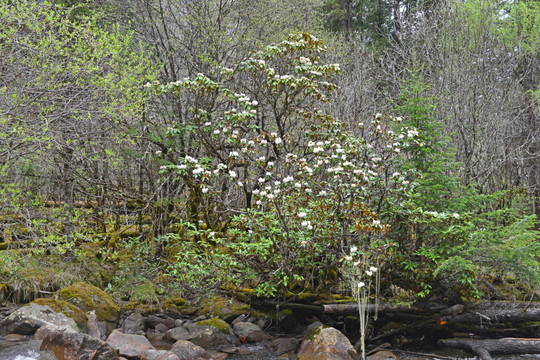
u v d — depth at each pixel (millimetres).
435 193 5562
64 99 5754
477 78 8883
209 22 8492
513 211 6129
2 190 5520
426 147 5629
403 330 5590
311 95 6895
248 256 5816
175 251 7375
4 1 5453
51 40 5543
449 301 5605
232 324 5965
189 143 7586
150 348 5031
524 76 9773
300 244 5367
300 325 6000
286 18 9719
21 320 4949
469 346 5367
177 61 8867
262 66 6547
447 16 9953
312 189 6070
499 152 9102
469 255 5188
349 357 4648
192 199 7359
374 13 18781
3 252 6293
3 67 5695
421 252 5258
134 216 7969
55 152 6199
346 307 5457
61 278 6219
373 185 5387
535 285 5680
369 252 5207
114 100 5973
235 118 6250
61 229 6957
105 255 7148
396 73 11133
